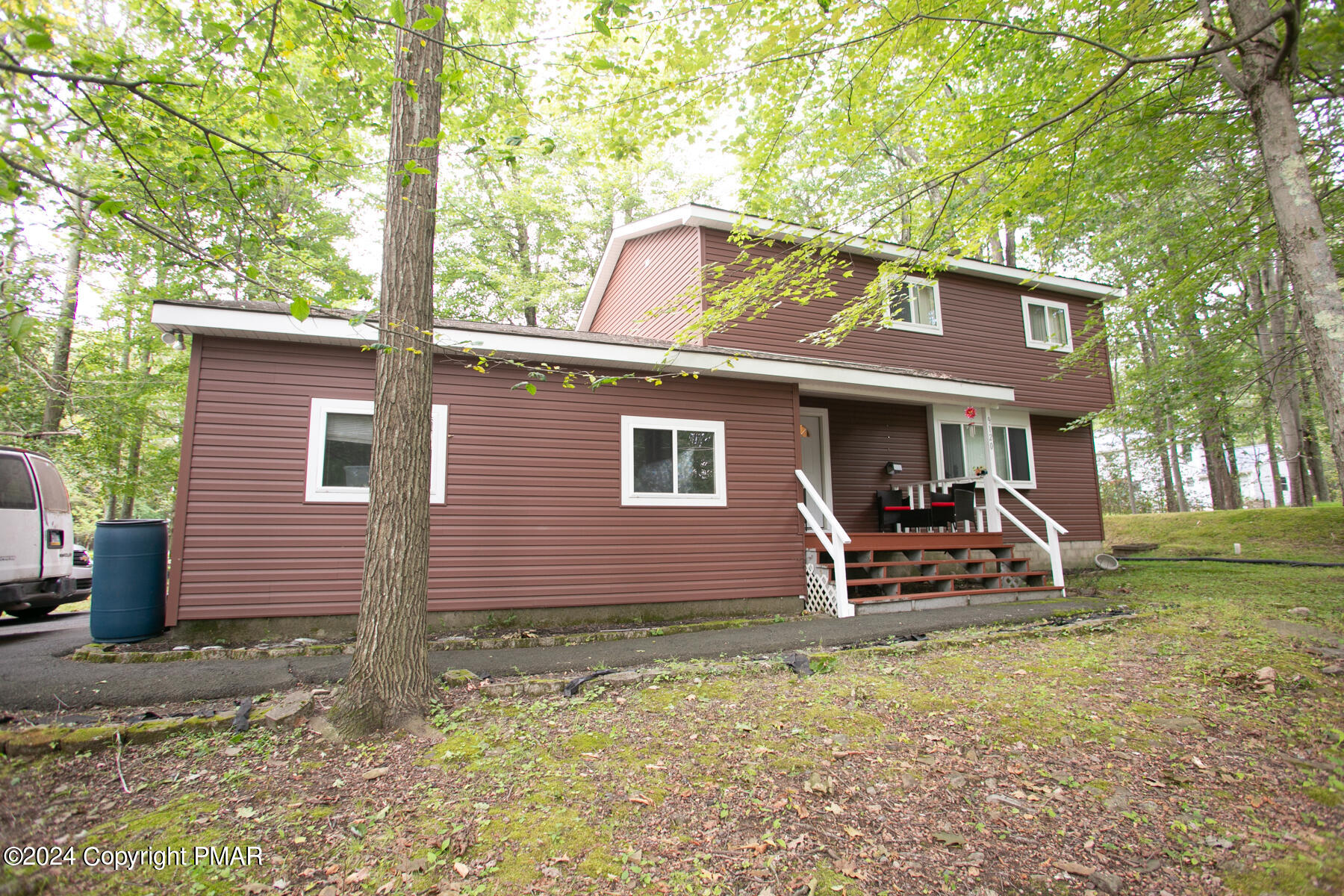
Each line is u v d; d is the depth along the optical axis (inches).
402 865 109.3
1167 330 451.8
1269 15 213.5
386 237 177.3
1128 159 330.0
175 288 446.9
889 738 163.5
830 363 356.5
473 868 109.2
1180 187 540.4
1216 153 384.5
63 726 156.2
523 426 303.7
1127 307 421.1
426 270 178.9
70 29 173.8
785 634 273.0
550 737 162.9
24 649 248.5
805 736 164.1
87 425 485.4
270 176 156.8
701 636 273.9
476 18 271.4
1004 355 526.3
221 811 125.6
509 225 840.9
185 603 246.7
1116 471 1316.4
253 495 258.8
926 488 474.6
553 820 124.1
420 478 173.6
